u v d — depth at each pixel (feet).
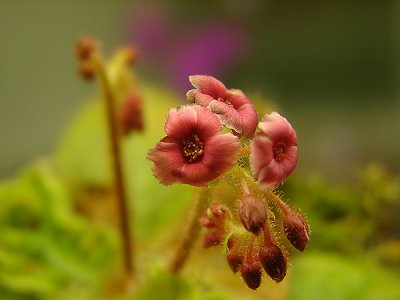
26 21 1.89
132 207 0.77
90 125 0.84
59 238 0.75
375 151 1.47
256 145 0.38
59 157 0.85
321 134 1.57
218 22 1.65
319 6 1.84
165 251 0.74
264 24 1.80
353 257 0.77
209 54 1.55
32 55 1.88
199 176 0.39
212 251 0.72
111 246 0.74
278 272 0.40
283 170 0.38
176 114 0.39
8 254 0.72
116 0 1.84
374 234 0.82
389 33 1.84
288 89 1.78
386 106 1.77
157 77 1.50
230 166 0.39
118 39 1.84
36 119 1.82
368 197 0.82
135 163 0.79
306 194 0.83
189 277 0.63
